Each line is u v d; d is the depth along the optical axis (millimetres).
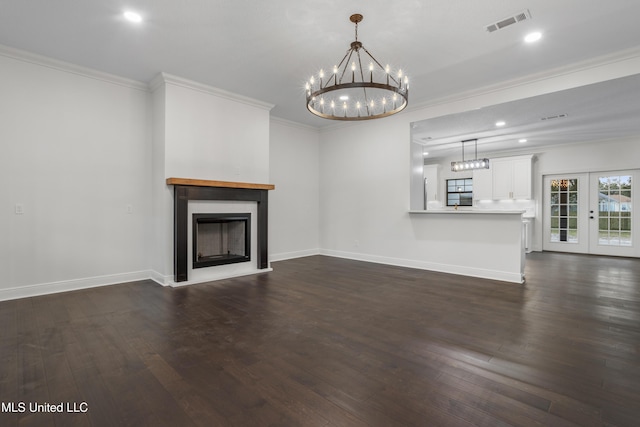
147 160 4488
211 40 3301
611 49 3445
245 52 3551
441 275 4840
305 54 3592
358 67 3885
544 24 2982
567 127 5863
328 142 6707
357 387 1867
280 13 2830
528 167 7648
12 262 3555
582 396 1775
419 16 2865
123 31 3127
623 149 6734
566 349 2344
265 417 1603
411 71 3980
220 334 2627
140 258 4457
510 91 4328
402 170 5570
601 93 4051
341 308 3287
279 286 4184
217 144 4676
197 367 2096
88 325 2814
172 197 4266
